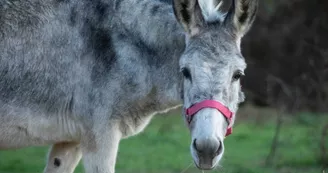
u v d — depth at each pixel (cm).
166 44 1619
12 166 2789
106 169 1628
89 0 1653
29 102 1630
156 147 3130
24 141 1661
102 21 1641
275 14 4456
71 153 1716
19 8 1642
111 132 1630
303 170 2662
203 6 1574
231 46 1495
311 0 4450
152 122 3675
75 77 1633
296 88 3969
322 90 3794
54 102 1638
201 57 1472
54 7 1650
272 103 3978
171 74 1620
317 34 4356
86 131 1636
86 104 1630
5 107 1625
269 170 2659
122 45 1628
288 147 3092
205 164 1429
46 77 1633
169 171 2670
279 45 4403
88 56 1631
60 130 1653
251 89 4275
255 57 4431
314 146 3055
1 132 1636
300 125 3612
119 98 1627
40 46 1634
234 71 1479
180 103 1641
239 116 3869
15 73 1627
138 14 1638
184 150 3075
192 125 1467
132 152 3003
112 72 1622
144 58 1631
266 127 3594
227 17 1530
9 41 1630
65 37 1638
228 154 2952
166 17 1625
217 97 1451
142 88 1633
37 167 2781
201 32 1514
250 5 1516
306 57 4259
